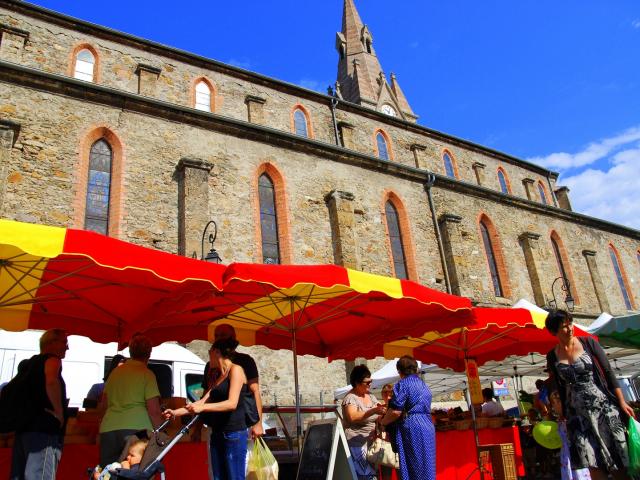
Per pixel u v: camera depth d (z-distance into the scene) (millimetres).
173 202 16328
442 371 14867
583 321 25797
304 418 15781
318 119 24188
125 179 15742
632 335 11031
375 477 6719
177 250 15750
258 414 5723
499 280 24062
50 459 5160
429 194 22953
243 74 22641
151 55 20641
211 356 5547
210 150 17719
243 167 18156
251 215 17578
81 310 7602
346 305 7980
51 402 5273
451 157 28422
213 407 4996
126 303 7328
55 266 5945
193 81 21203
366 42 48969
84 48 19156
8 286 6484
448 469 8648
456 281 21328
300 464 6711
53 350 5719
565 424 5352
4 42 16891
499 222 25344
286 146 19578
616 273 30469
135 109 16828
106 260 4973
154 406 5738
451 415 11086
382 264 20125
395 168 22109
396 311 8242
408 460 6000
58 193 14539
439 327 7992
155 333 8453
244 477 5129
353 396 6805
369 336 9094
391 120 26656
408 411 6184
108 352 10367
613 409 4863
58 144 15039
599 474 4812
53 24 18688
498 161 30766
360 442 6672
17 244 4586
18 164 14180
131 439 5340
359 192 20781
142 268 5195
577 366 5047
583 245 29125
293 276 6023
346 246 18750
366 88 44688
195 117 17688
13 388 5270
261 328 9062
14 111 14688
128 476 4469
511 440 9750
